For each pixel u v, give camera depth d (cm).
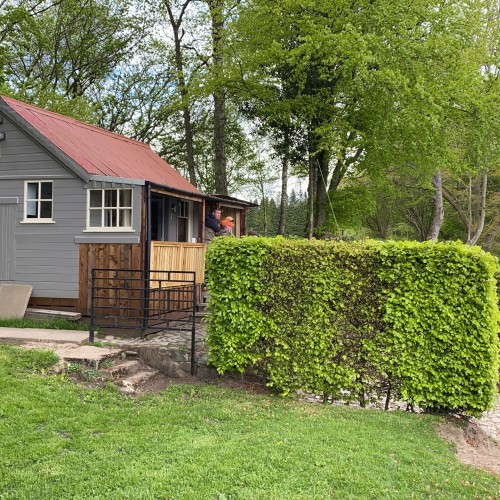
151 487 413
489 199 2584
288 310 729
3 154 1123
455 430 648
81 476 433
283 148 1864
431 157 1681
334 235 2014
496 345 673
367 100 1670
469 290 666
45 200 1104
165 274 1087
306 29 1619
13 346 823
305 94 1758
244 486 422
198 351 838
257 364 762
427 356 683
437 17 1591
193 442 519
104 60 2827
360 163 1983
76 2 2717
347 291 708
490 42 1834
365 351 708
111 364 773
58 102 2247
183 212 1583
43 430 539
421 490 441
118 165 1204
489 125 1678
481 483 471
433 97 1531
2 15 2403
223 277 750
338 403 745
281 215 2511
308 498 404
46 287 1092
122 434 539
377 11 1561
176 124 2811
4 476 429
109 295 1029
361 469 466
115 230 1041
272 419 613
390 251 693
